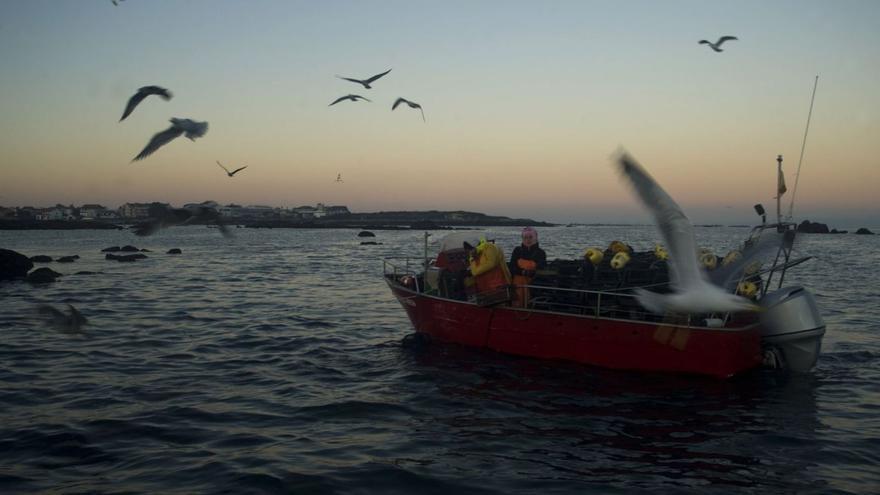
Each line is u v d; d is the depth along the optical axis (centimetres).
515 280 1111
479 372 1039
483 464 670
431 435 758
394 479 626
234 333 1399
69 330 670
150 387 953
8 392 920
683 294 475
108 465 655
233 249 5234
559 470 656
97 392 923
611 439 751
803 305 986
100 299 1992
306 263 3612
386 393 929
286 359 1146
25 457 676
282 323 1534
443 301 1202
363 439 741
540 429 783
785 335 989
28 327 1464
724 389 948
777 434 766
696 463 679
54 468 647
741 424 802
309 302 1927
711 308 470
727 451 713
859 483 628
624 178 459
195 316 1641
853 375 1028
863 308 1750
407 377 1015
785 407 868
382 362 1117
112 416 812
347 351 1210
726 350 966
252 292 2192
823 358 1142
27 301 1939
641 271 1044
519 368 1058
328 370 1063
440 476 635
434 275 1288
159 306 1828
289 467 650
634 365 1022
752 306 471
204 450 698
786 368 1013
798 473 654
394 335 1373
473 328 1165
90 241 6862
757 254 655
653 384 970
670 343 985
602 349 1039
